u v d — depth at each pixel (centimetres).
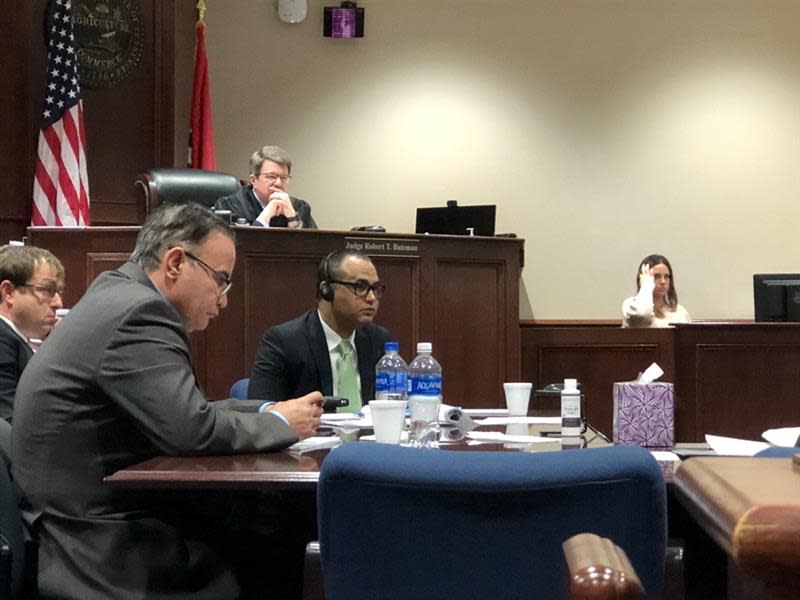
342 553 132
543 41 721
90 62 630
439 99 720
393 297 445
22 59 581
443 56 721
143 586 183
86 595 183
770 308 513
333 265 316
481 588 130
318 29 716
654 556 129
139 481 167
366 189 716
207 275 217
